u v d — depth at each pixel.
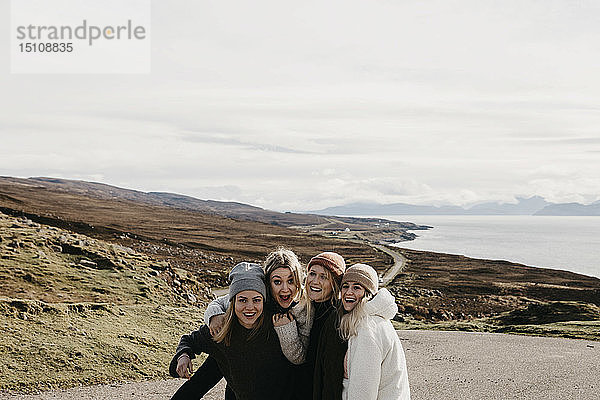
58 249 16.94
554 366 10.45
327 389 4.17
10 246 16.16
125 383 8.35
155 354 9.70
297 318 4.64
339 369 4.12
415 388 8.73
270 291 4.66
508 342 13.41
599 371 10.04
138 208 126.38
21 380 7.98
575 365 10.58
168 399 7.59
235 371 4.72
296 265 4.67
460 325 19.02
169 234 76.56
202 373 5.31
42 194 120.12
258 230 116.12
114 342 9.80
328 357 4.16
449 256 86.00
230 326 4.63
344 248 91.44
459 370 10.03
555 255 124.12
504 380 9.28
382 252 87.94
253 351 4.63
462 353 11.79
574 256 121.31
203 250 58.25
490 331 17.17
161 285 16.23
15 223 19.53
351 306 4.16
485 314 31.56
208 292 18.56
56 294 13.51
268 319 4.61
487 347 12.62
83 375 8.44
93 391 7.88
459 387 8.80
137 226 83.31
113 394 7.77
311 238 108.31
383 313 4.12
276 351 4.64
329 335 4.18
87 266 16.19
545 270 69.62
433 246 150.38
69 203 108.25
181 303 15.76
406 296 37.09
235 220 138.50
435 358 11.20
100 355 9.19
